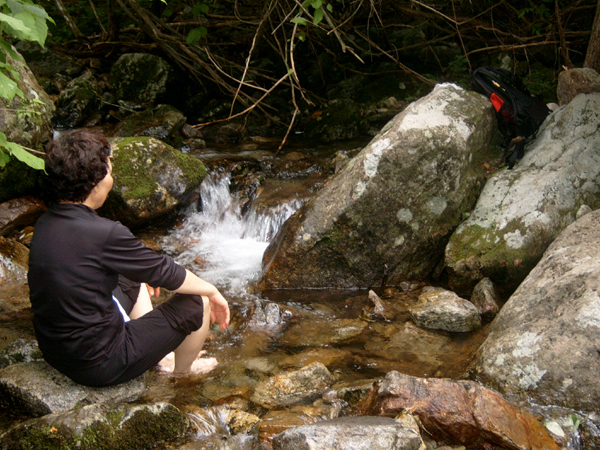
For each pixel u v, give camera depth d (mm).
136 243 2334
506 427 2363
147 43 8039
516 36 7480
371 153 4031
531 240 3863
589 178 4113
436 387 2541
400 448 2174
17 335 3357
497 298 3879
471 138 4207
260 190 5594
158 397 2762
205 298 2736
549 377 2678
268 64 8773
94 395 2535
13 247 4328
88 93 6910
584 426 2475
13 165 4543
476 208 4211
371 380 2959
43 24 2740
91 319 2311
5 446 2271
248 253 4879
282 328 3596
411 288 4215
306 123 7656
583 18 8070
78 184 2260
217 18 8289
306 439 2160
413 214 4109
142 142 4961
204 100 7973
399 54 8852
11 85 2879
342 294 4160
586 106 4391
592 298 2811
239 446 2418
